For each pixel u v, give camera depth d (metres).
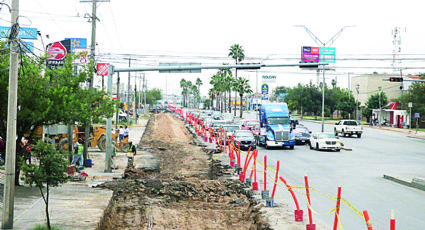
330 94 103.06
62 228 11.32
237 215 15.02
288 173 23.83
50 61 20.16
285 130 37.38
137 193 18.12
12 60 11.25
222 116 76.50
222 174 23.34
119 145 36.03
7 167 11.12
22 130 16.77
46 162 11.09
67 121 17.59
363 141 48.09
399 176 22.33
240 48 96.56
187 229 13.34
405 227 12.63
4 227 11.06
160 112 140.38
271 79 83.00
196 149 37.97
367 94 102.00
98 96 20.41
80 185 19.22
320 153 35.00
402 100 76.06
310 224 11.60
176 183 19.66
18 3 11.62
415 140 50.53
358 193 18.17
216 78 130.88
